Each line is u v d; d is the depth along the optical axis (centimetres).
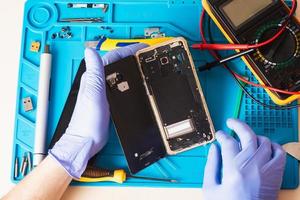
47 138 84
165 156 82
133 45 84
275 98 78
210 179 76
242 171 72
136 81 82
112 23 89
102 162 83
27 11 90
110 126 85
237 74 84
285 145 81
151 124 82
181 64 81
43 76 85
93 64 78
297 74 75
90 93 78
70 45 88
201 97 80
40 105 84
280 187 77
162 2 89
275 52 76
